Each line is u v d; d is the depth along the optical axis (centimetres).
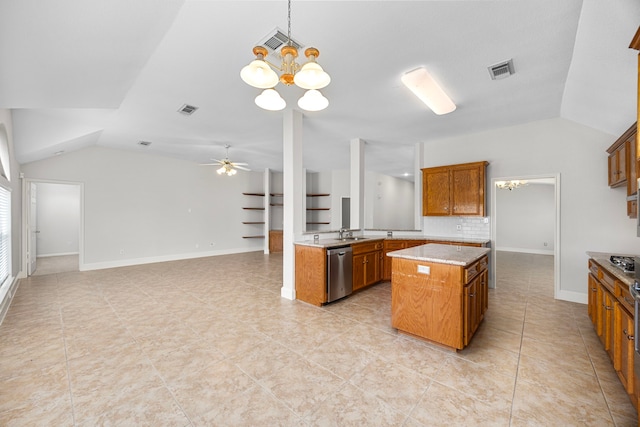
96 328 286
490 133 452
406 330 262
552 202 838
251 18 196
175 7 182
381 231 512
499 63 254
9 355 231
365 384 192
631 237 346
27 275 525
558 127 393
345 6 184
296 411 166
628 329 172
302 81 174
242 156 695
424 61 252
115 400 175
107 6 163
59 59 208
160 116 404
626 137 277
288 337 266
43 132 423
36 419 158
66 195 805
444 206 471
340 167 877
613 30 183
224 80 293
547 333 275
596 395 180
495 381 196
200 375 203
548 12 187
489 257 448
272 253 847
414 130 456
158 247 692
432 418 160
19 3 142
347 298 394
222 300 380
